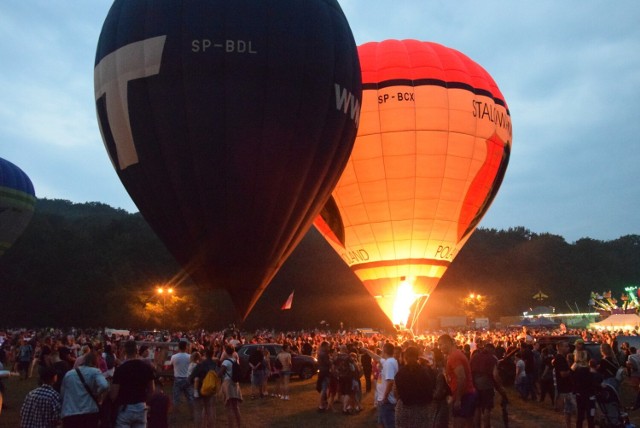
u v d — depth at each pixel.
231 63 11.14
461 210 19.75
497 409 11.85
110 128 12.02
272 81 11.30
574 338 15.73
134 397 5.85
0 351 19.86
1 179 31.06
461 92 19.36
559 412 11.39
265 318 66.81
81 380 5.92
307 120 11.70
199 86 11.09
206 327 61.06
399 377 6.36
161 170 11.54
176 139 11.23
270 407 12.63
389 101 18.92
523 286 88.62
